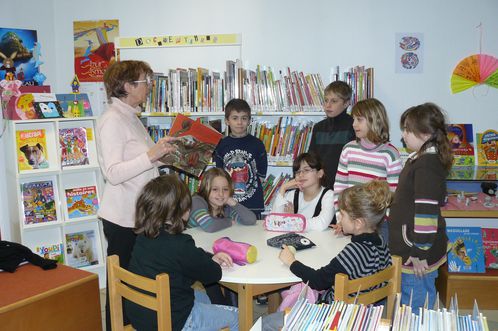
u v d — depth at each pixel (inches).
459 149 136.6
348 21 138.3
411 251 77.1
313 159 99.2
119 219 86.0
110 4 146.8
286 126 135.5
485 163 135.8
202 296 82.8
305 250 80.0
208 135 95.4
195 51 145.6
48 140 131.0
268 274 69.2
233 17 142.3
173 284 66.5
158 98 135.2
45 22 146.8
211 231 92.4
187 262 66.3
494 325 110.2
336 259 67.5
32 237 131.1
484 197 127.4
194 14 143.8
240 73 132.6
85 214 134.2
